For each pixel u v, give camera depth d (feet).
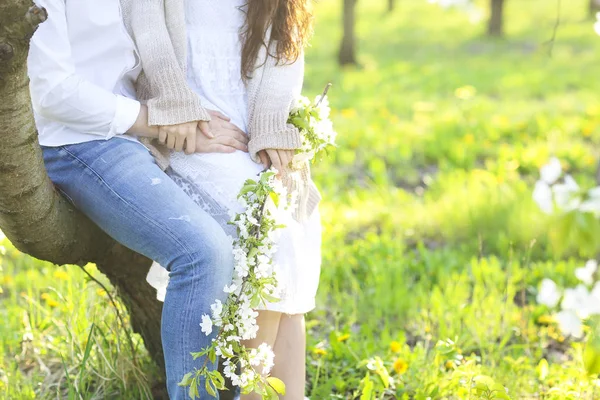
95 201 8.25
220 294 7.88
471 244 17.67
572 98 37.91
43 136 8.53
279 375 9.29
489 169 23.22
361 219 19.12
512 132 28.73
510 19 87.04
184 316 7.82
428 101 37.24
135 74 8.95
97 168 8.21
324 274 14.97
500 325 12.87
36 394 10.75
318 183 22.27
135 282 9.88
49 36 8.08
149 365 10.94
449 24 83.05
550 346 13.00
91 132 8.31
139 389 10.23
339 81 46.01
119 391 10.62
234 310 7.84
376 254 16.30
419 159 25.77
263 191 8.12
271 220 8.16
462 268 16.24
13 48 6.96
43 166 8.08
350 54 54.03
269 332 8.97
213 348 7.77
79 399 9.65
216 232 7.93
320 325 13.30
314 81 46.26
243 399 9.32
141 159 8.26
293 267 8.76
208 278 7.77
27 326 12.23
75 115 8.14
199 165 8.65
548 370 11.19
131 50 8.73
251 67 9.12
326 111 9.29
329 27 81.71
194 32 9.07
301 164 9.27
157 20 8.75
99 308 11.42
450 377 10.49
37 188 8.00
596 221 5.80
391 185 22.71
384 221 18.98
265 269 7.96
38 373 11.40
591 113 32.37
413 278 15.62
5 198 7.92
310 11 9.50
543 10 92.02
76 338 11.23
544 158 24.20
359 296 14.29
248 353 7.98
